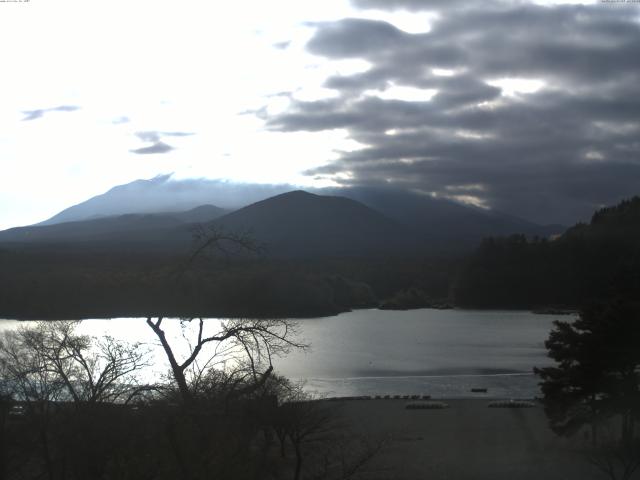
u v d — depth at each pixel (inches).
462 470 1519.4
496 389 2970.0
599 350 1615.4
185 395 922.1
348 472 1307.8
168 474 768.3
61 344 1111.6
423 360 3976.4
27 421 992.2
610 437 1713.8
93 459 886.4
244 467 821.2
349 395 2790.4
